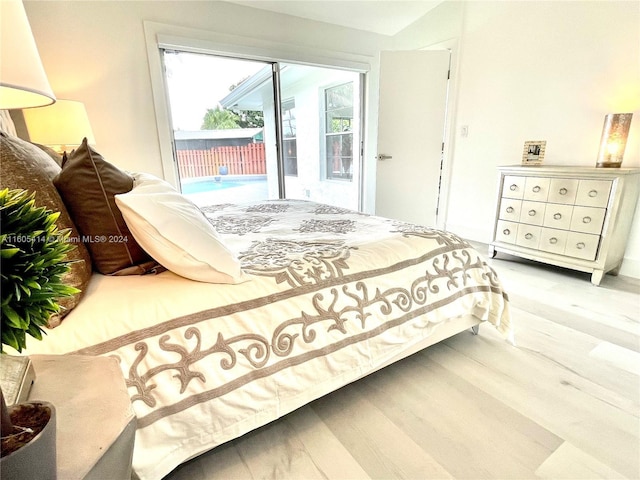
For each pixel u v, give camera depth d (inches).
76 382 23.1
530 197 105.8
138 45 107.8
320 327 45.0
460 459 42.8
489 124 131.9
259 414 41.0
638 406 50.9
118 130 110.2
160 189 45.0
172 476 41.0
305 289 45.0
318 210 88.0
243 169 213.5
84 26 99.7
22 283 16.6
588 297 88.3
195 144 193.0
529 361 62.4
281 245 56.7
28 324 17.2
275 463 42.6
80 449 18.2
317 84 218.7
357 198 182.1
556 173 98.1
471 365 61.7
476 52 131.4
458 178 147.5
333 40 145.4
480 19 127.6
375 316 50.2
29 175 33.4
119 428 19.7
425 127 149.4
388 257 54.1
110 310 34.9
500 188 114.0
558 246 101.3
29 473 14.9
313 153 238.5
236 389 38.5
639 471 40.8
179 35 112.7
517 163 125.2
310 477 40.8
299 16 134.6
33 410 17.4
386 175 156.6
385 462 42.5
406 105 147.7
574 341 68.4
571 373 58.7
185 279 41.4
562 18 105.5
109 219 39.8
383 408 51.6
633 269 100.3
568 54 105.7
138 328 34.6
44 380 23.1
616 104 97.4
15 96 32.9
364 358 49.4
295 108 250.4
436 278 57.6
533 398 53.0
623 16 93.0
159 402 34.3
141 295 37.5
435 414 50.2
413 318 54.2
